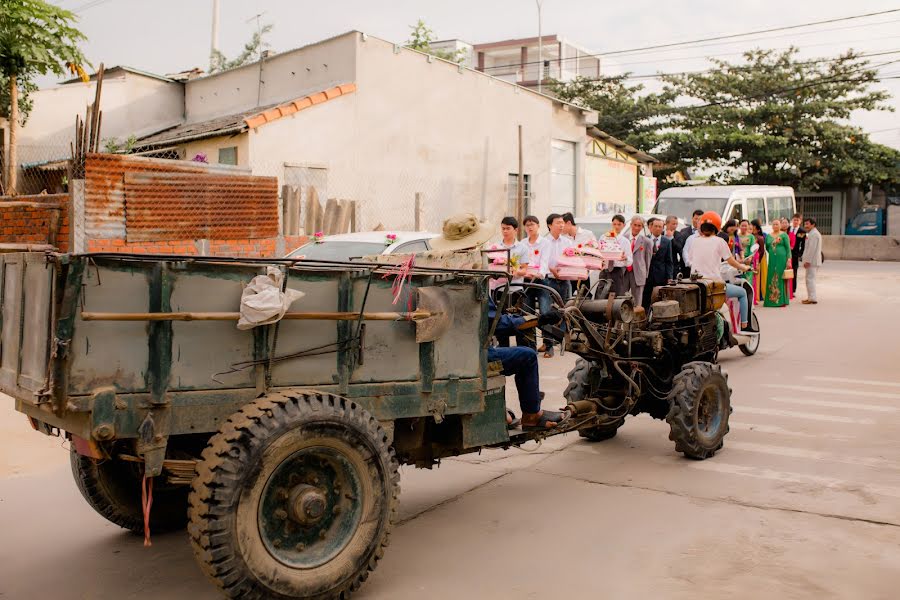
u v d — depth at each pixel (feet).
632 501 18.34
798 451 22.22
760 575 14.23
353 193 51.06
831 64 118.62
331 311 13.88
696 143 115.65
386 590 13.75
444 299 15.25
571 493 19.02
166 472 14.08
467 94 58.44
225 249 34.81
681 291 22.93
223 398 12.84
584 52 189.37
